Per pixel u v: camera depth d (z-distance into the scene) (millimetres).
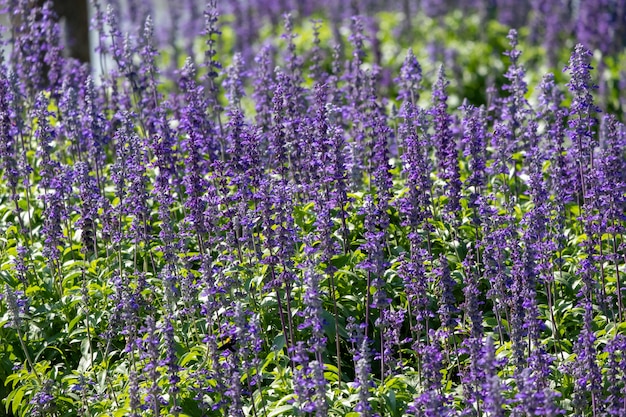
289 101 15031
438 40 32469
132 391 10680
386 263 11648
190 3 31672
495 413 9469
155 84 16953
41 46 18109
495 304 12445
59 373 12664
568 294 13688
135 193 13289
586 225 12602
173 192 15648
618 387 11375
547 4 31891
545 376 10867
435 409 10047
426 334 12703
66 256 14781
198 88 15102
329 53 30781
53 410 11797
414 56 16562
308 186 14289
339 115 17172
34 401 11516
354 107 16453
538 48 32125
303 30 32750
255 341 10883
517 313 11383
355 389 11633
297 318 12867
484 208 12562
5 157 14523
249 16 31484
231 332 11078
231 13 31672
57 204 13422
